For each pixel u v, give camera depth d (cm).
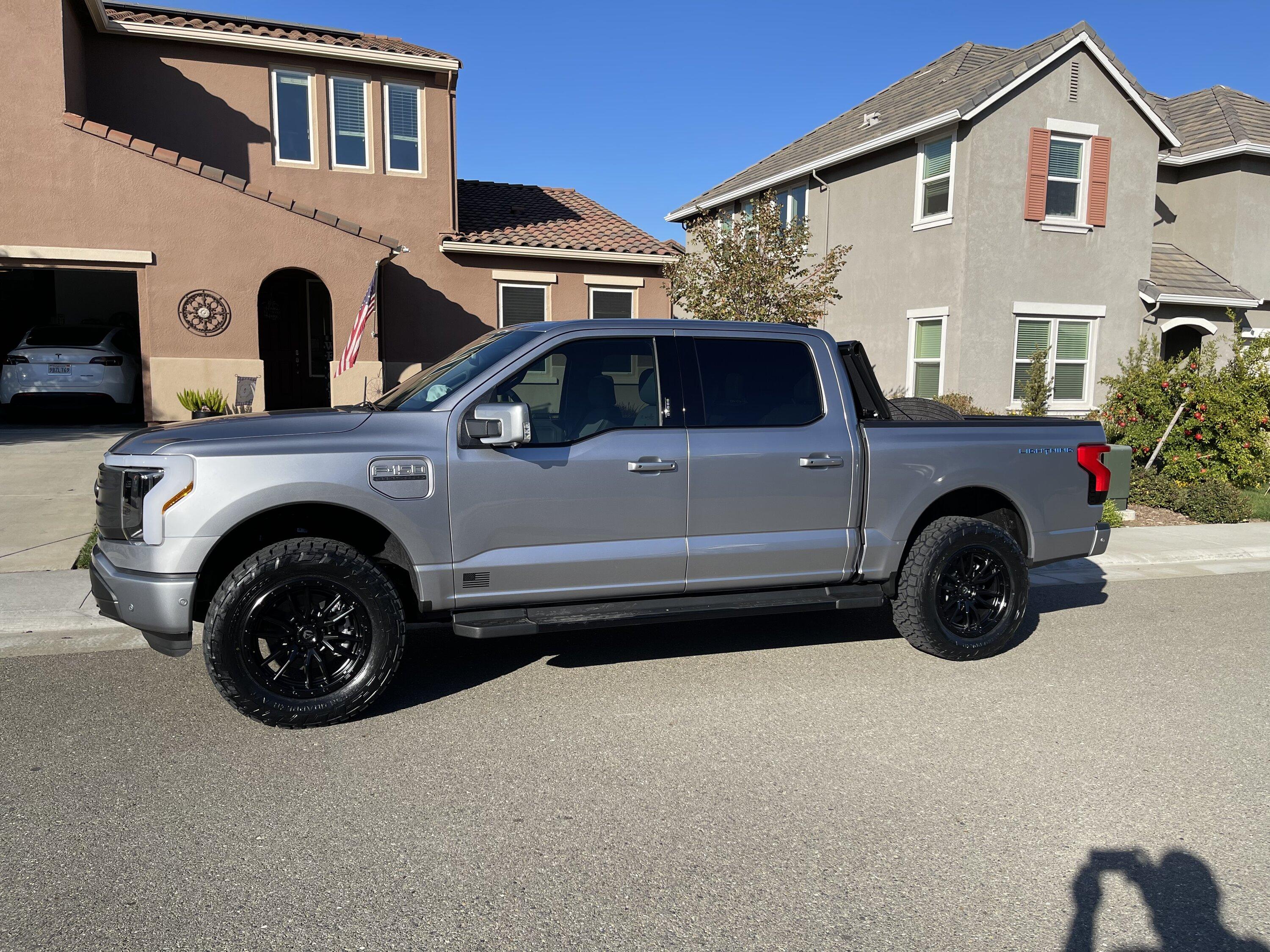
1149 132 1747
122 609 434
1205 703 504
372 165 1697
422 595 463
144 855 327
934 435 556
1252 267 1972
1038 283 1691
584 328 497
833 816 366
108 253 1395
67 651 555
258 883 310
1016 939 288
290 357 1762
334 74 1659
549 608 489
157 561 424
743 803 376
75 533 810
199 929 284
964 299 1639
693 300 1528
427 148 1720
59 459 1123
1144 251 1772
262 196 1453
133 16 1572
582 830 351
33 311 1994
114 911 293
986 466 564
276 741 430
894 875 323
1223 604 735
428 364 1742
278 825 351
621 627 639
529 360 482
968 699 503
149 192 1409
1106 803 381
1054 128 1666
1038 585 802
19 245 1360
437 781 391
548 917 295
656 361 507
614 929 289
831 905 304
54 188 1370
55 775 390
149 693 488
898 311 1811
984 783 398
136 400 1712
